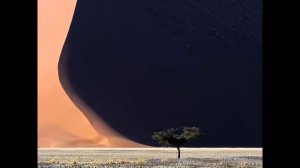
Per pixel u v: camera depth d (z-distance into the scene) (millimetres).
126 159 107625
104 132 186875
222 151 155250
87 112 192375
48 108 190375
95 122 189625
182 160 99812
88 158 112062
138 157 116750
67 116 188000
